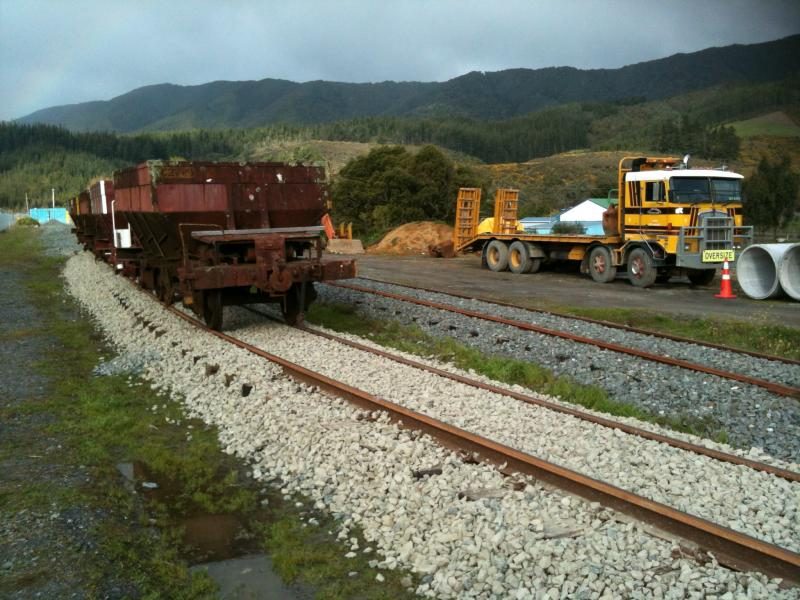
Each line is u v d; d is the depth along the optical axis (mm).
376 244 36719
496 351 10820
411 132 176000
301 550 4824
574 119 199625
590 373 9477
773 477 5598
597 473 5594
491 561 4320
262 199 12312
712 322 13125
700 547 4305
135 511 5445
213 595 4301
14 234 49969
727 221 18703
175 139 176750
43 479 5816
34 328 12844
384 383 8359
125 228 16375
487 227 29766
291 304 12531
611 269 19969
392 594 4289
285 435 6730
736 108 182125
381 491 5418
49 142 181375
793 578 3932
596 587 4004
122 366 9766
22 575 4312
